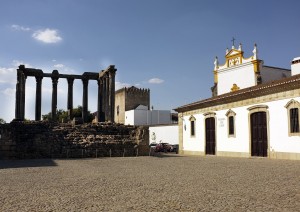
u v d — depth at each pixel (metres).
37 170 21.80
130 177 17.39
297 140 29.62
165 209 9.74
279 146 31.66
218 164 25.45
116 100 102.06
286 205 9.91
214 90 56.47
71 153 37.62
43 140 37.94
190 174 18.48
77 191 13.06
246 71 48.59
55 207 10.23
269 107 33.06
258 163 26.02
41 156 36.78
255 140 35.03
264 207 9.72
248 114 35.91
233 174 18.19
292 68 44.16
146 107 96.06
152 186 14.09
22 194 12.62
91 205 10.44
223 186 13.80
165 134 69.00
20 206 10.46
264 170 20.16
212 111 42.50
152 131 71.94
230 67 51.22
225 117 39.91
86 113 55.91
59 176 18.20
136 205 10.34
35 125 39.78
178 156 39.72
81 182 15.59
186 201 10.82
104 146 39.53
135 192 12.66
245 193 12.05
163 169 21.67
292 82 29.66
